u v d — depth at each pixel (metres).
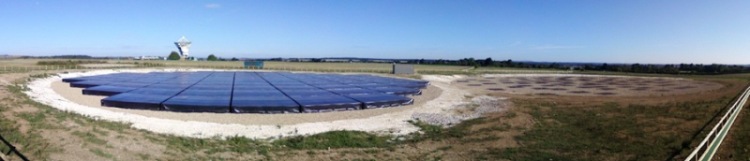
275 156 16.70
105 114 24.42
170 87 39.47
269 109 27.73
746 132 20.12
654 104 33.66
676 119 25.41
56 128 17.22
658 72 114.75
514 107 32.47
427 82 54.75
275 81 51.00
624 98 40.72
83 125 18.61
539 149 18.64
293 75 64.94
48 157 13.41
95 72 59.25
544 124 24.95
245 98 31.81
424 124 25.30
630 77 94.25
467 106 33.28
